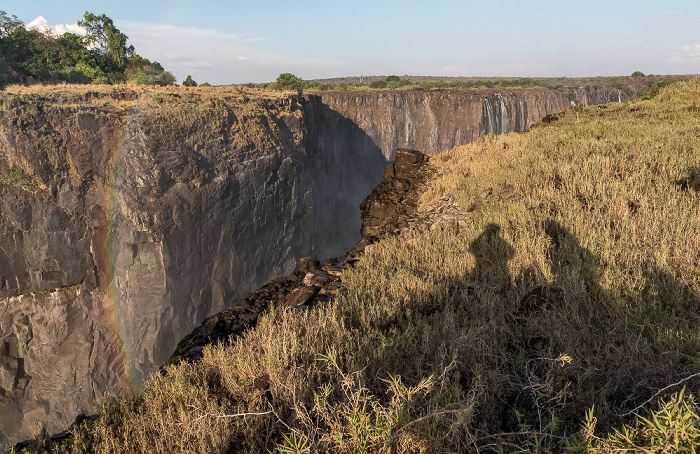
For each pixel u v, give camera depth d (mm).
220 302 57781
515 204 6254
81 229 46750
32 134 43250
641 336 2795
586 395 2268
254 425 2461
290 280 6262
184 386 2939
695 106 14031
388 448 1882
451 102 113750
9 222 43438
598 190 6047
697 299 3162
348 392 2527
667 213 4758
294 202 69250
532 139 11453
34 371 49125
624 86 178500
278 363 2854
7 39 79500
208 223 54094
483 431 1961
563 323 3121
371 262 5828
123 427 2738
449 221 7125
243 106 64875
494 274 4484
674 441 1363
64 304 47906
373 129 106750
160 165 49000
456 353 2568
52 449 2775
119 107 50812
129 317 50625
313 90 133125
